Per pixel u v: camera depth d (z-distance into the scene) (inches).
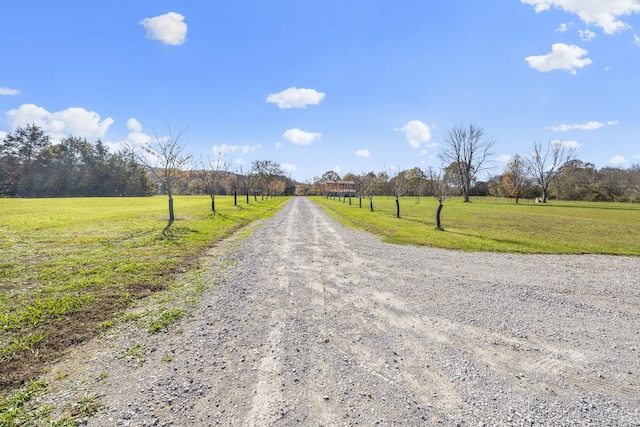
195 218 751.7
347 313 211.6
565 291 264.5
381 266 343.6
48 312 197.5
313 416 111.9
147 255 364.8
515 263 364.2
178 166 729.0
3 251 363.3
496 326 193.6
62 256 345.7
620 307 229.6
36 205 1119.6
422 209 1300.4
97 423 106.4
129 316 199.0
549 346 169.3
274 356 154.5
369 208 1339.8
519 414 115.4
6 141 2290.8
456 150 2188.7
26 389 124.3
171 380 132.9
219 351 158.9
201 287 261.9
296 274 308.7
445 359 154.2
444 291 260.2
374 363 149.5
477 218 922.7
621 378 140.9
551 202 2127.2
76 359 148.3
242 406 116.6
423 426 108.0
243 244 470.3
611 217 989.8
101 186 2704.2
